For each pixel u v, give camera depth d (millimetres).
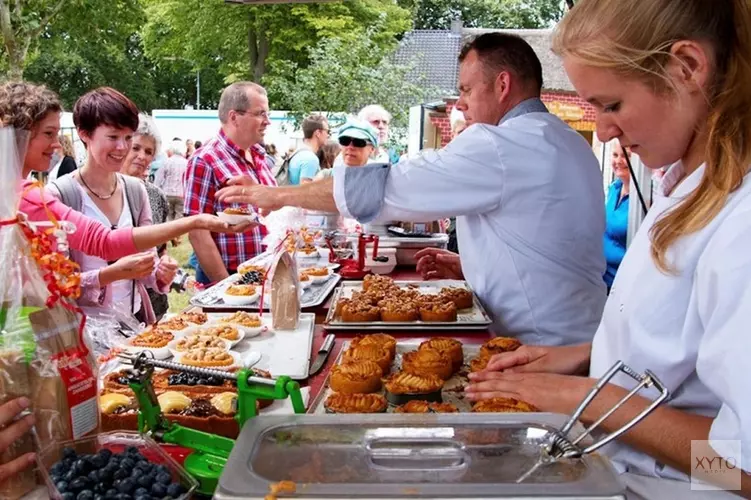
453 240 5098
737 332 1029
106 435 1281
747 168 1127
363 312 2646
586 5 1220
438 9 31891
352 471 939
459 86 2859
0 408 1167
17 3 12102
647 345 1273
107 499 1066
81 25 19156
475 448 1011
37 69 29812
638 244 1391
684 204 1196
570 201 2510
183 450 1365
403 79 14938
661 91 1179
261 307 2742
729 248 1074
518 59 2689
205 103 39438
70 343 1295
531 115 2621
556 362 1706
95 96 3080
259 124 4219
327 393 1833
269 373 1926
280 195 2477
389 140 13742
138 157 4258
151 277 3207
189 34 22797
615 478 918
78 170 3209
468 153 2453
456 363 2096
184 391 1688
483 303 2707
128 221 3291
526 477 924
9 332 1221
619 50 1161
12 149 1240
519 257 2557
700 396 1280
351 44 13594
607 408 1291
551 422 1101
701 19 1125
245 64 22219
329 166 7453
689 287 1217
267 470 947
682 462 1209
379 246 4215
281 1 3984
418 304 2668
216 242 4176
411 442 1041
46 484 1127
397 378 1831
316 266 3879
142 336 2211
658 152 1263
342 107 13078
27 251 1262
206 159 4109
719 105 1138
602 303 2699
